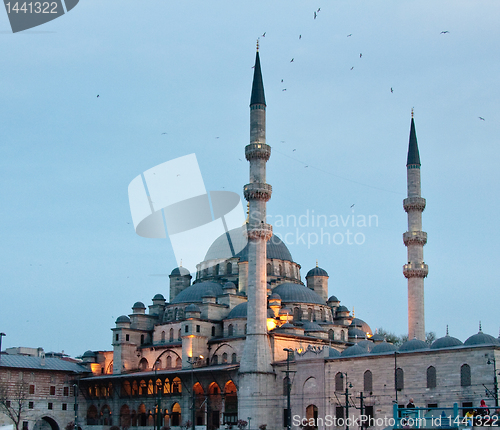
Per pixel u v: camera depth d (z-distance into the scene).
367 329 177.88
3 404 148.38
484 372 109.25
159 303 172.00
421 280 148.62
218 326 154.50
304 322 157.62
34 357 165.50
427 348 120.94
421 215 153.00
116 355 161.50
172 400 151.38
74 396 165.38
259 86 145.12
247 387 133.00
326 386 128.38
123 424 158.88
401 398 117.81
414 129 158.00
